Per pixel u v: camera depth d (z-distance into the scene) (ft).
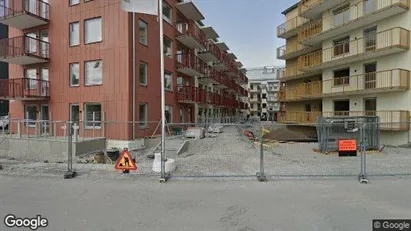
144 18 55.83
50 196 18.56
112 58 50.75
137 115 51.98
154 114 58.80
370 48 62.69
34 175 24.71
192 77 88.02
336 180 22.58
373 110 63.05
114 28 50.70
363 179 21.90
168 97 67.51
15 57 54.70
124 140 49.37
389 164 30.83
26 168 27.84
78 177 23.94
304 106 95.55
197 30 82.43
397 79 55.16
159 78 61.67
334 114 73.00
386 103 59.67
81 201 17.52
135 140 50.83
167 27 68.13
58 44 56.29
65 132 52.75
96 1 52.29
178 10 76.33
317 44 84.48
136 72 52.11
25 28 60.29
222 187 20.75
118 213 15.46
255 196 18.47
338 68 73.10
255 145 50.98
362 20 61.72
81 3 53.78
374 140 44.14
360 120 44.06
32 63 59.67
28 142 45.27
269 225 13.76
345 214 15.14
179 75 77.05
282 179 22.98
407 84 55.11
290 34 99.04
